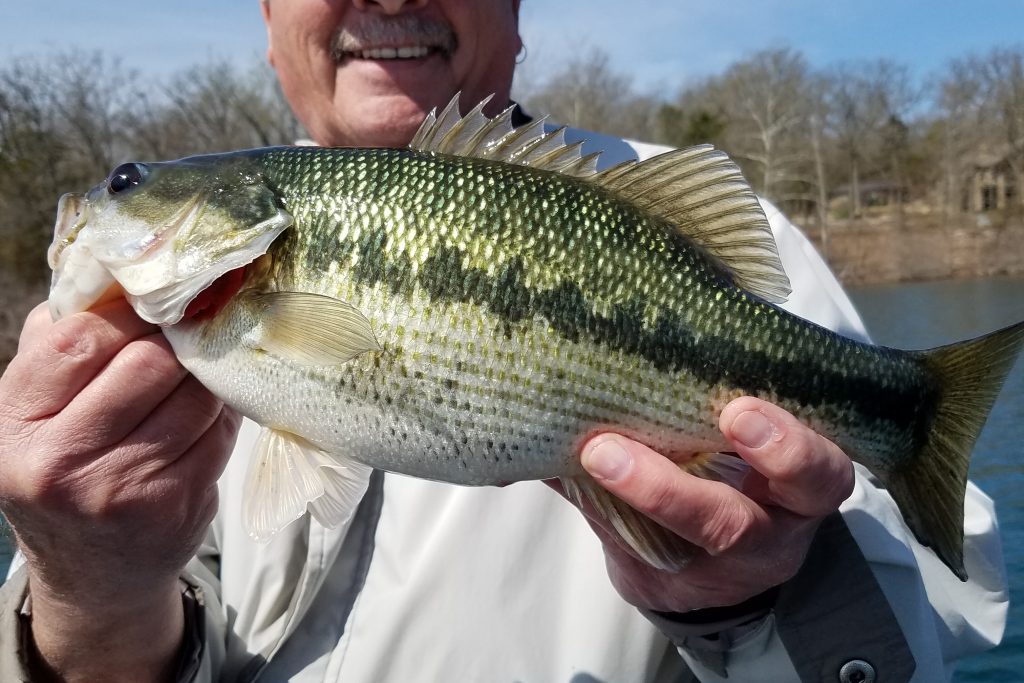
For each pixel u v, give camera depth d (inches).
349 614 14.4
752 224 12.3
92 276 12.1
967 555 14.9
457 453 11.5
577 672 13.7
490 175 11.7
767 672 12.7
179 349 11.6
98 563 11.7
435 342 11.3
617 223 11.8
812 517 10.9
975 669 27.8
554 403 11.4
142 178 12.3
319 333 11.4
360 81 17.6
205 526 12.5
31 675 12.9
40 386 10.9
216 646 14.5
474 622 13.8
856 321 16.3
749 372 11.8
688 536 10.8
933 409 12.4
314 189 11.8
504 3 18.5
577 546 14.4
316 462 12.2
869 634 12.6
